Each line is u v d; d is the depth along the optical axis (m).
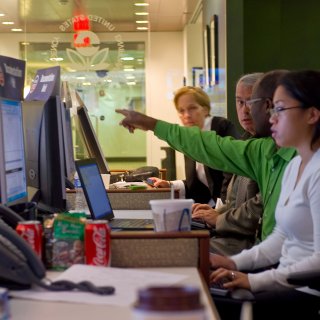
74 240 1.58
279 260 2.07
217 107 6.24
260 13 5.37
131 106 8.99
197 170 4.02
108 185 3.39
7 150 1.99
